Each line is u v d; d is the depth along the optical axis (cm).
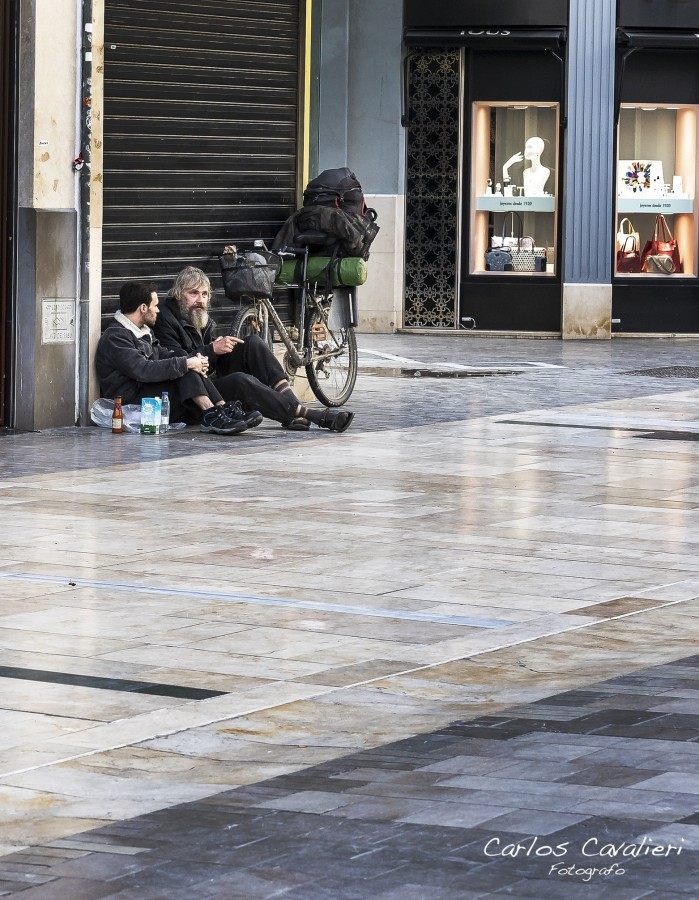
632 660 1611
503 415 3606
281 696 1488
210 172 3538
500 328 5972
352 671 1573
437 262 5978
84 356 3262
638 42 5825
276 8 3644
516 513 2416
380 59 5878
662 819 1039
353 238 3556
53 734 1373
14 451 2959
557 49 5803
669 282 5991
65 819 1164
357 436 3225
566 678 1543
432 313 6003
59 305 3222
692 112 5975
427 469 2820
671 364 4931
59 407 3250
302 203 3722
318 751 1322
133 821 1125
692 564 2081
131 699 1476
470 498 2538
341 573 2005
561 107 5850
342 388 3700
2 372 3225
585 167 5881
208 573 1995
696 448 3120
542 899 905
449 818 1066
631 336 6006
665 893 909
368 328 6003
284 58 3678
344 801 1133
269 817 1102
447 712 1431
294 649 1653
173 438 3148
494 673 1566
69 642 1670
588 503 2508
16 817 1170
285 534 2238
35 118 3147
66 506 2430
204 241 3538
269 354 3294
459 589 1928
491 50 5862
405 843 1013
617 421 3525
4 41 3141
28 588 1905
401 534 2248
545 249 5938
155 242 3431
